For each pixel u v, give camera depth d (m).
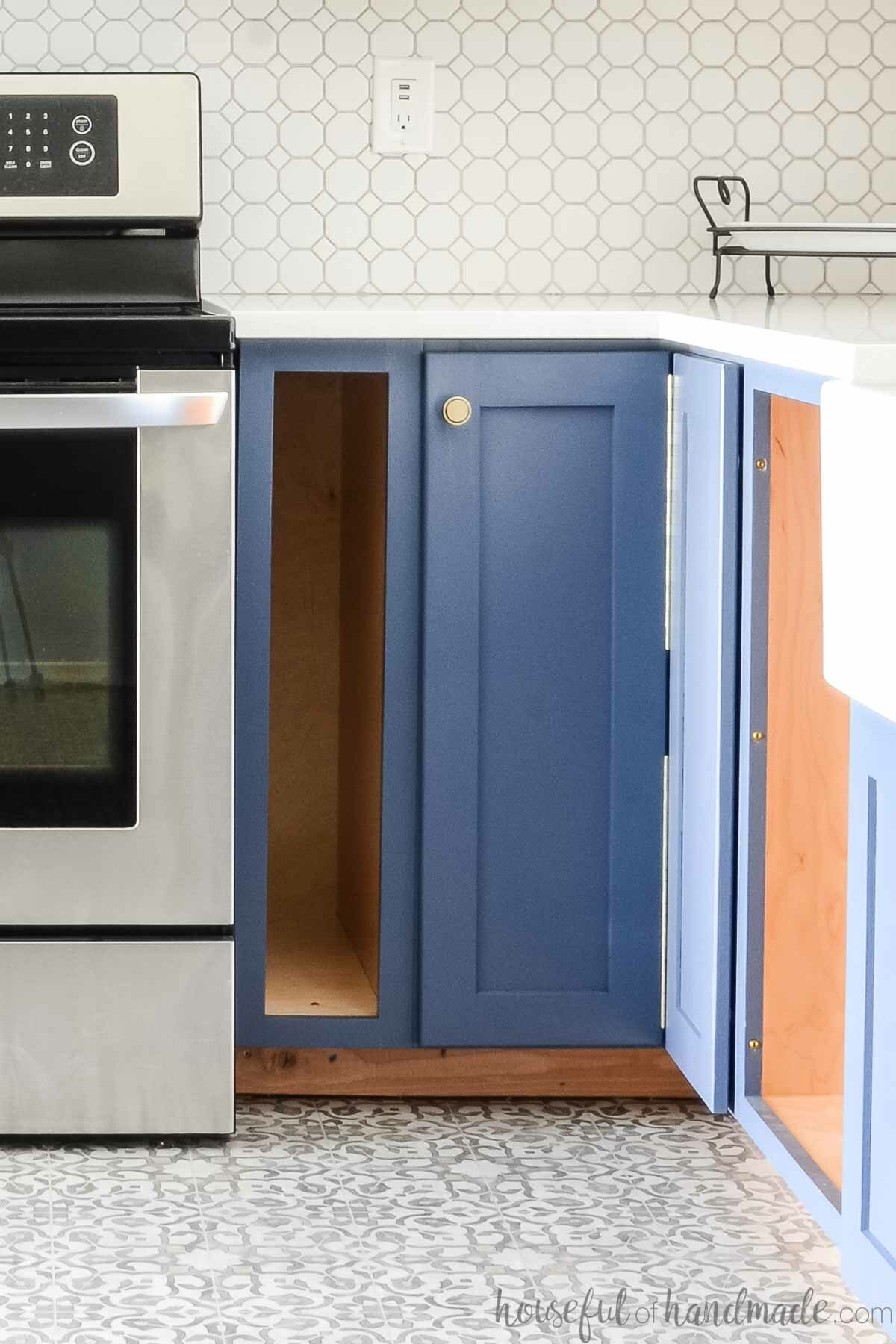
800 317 1.98
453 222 2.63
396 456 2.13
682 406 2.08
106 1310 1.70
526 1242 1.87
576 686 2.16
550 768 2.17
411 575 2.15
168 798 2.05
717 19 2.62
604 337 2.12
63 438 1.98
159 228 2.23
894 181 2.67
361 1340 1.65
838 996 1.83
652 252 2.66
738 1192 2.01
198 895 2.07
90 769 2.04
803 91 2.64
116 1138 2.14
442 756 2.16
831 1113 1.84
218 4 2.55
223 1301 1.73
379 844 2.21
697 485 2.00
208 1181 2.02
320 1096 2.30
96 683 2.03
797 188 2.66
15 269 2.17
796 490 1.85
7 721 2.02
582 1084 2.29
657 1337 1.66
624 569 2.15
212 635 2.03
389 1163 2.08
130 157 2.15
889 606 1.35
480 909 2.18
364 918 2.41
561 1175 2.05
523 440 2.13
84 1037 2.08
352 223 2.62
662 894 2.18
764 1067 1.89
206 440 2.01
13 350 1.96
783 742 1.86
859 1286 1.54
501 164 2.63
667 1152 2.13
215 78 2.57
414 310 2.12
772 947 1.88
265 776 2.16
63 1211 1.93
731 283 2.68
